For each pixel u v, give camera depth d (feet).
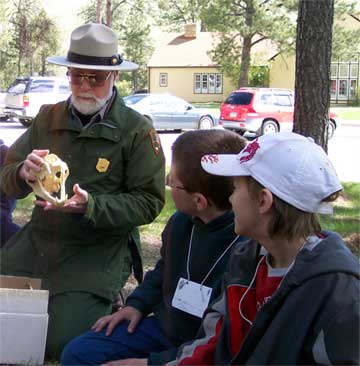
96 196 10.55
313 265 5.56
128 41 110.63
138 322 8.73
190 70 127.85
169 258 8.39
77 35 10.98
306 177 5.83
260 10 87.97
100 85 10.83
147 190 10.92
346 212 25.44
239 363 5.92
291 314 5.54
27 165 10.02
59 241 10.77
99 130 10.85
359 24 96.58
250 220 6.05
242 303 6.41
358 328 5.26
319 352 5.38
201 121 70.44
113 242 11.02
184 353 7.08
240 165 6.06
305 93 23.11
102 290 10.68
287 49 89.61
